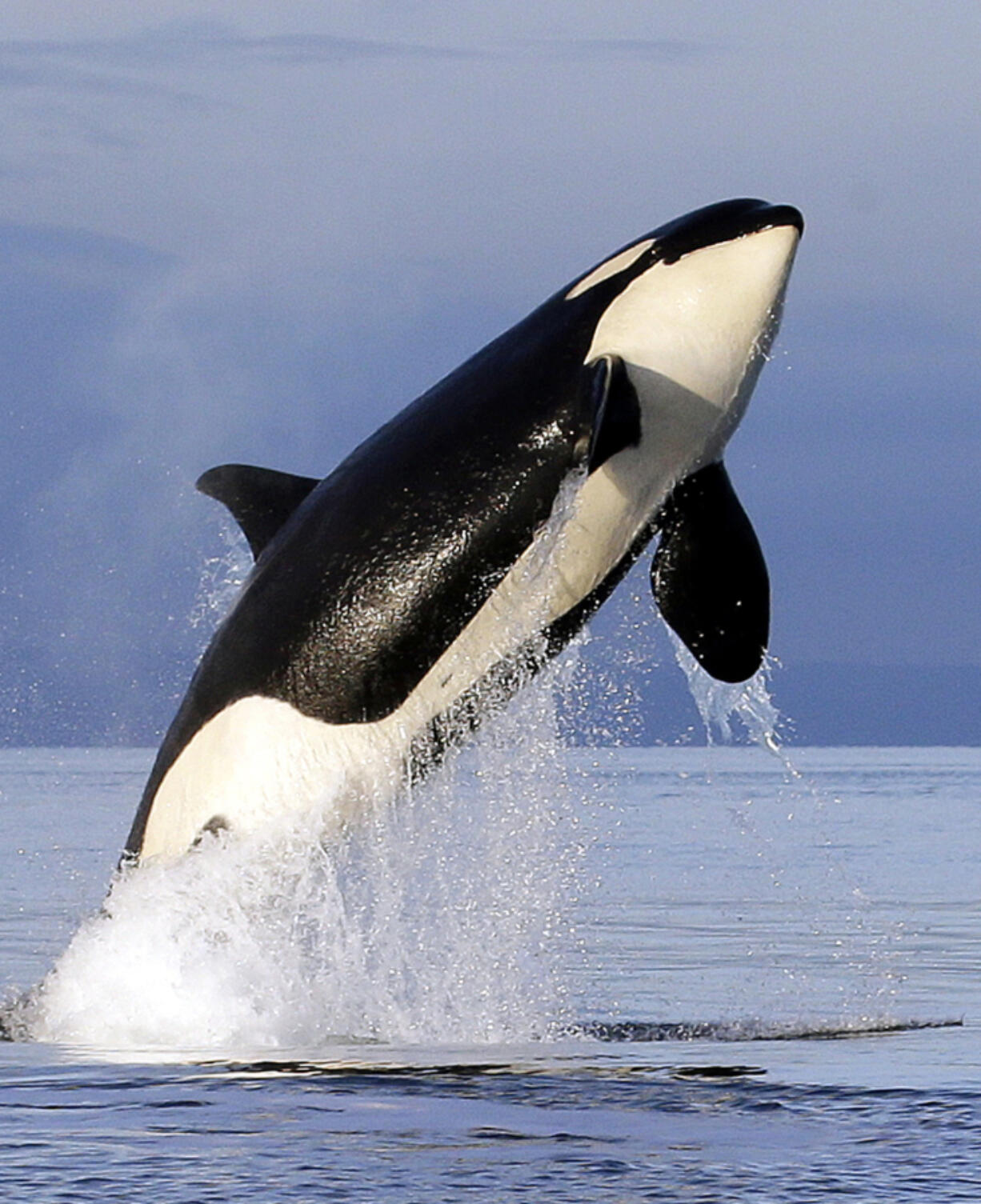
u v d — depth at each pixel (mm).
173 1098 26391
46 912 58344
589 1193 20766
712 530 35500
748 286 34156
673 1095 26453
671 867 76875
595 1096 26438
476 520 33969
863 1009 38469
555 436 33656
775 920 57125
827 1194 20672
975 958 47656
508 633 34906
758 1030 34594
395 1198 20516
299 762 34969
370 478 34875
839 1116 24906
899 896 64688
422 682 34656
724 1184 21125
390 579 34219
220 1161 22297
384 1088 27094
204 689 36000
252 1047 31594
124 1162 22203
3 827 94312
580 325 34500
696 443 34781
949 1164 22031
